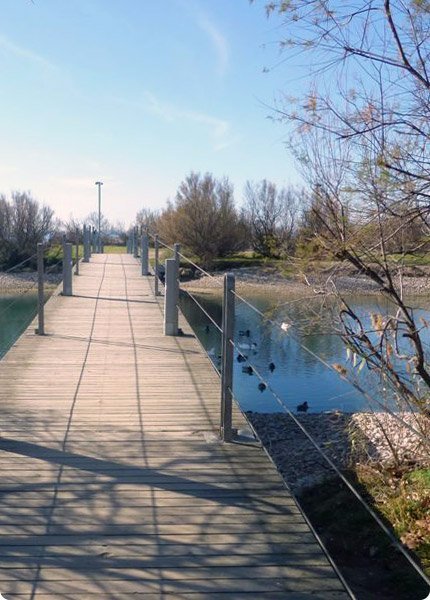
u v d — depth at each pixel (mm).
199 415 5391
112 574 2988
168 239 38594
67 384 6352
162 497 3805
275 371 15234
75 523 3461
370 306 6887
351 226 5875
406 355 6289
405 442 7375
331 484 7582
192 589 2885
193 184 38969
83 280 16156
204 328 21500
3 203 36156
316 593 2879
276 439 10547
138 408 5562
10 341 12695
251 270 25109
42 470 4164
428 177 5156
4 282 24391
